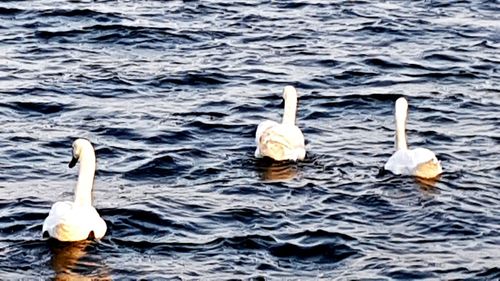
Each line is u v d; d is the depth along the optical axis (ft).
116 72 138.82
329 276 89.51
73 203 96.12
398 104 112.57
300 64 143.95
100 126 121.80
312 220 98.94
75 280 88.74
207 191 105.09
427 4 170.40
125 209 100.12
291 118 116.57
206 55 146.30
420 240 95.40
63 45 148.77
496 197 103.81
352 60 145.38
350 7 167.84
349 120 125.59
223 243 94.63
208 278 88.84
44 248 93.30
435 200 102.73
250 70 141.18
